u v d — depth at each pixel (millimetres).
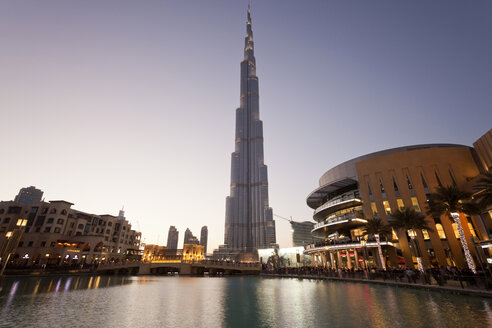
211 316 18422
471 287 24312
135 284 46781
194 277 72938
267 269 75812
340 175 71375
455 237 47375
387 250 54156
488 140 48656
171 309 21266
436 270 31062
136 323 16422
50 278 53812
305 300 24312
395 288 30453
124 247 114375
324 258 68875
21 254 74812
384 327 14148
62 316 18391
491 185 32062
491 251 43219
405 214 41875
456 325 14055
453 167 52906
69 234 86125
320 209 74250
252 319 17266
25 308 21141
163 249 128875
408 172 55875
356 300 23031
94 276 67688
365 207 58844
